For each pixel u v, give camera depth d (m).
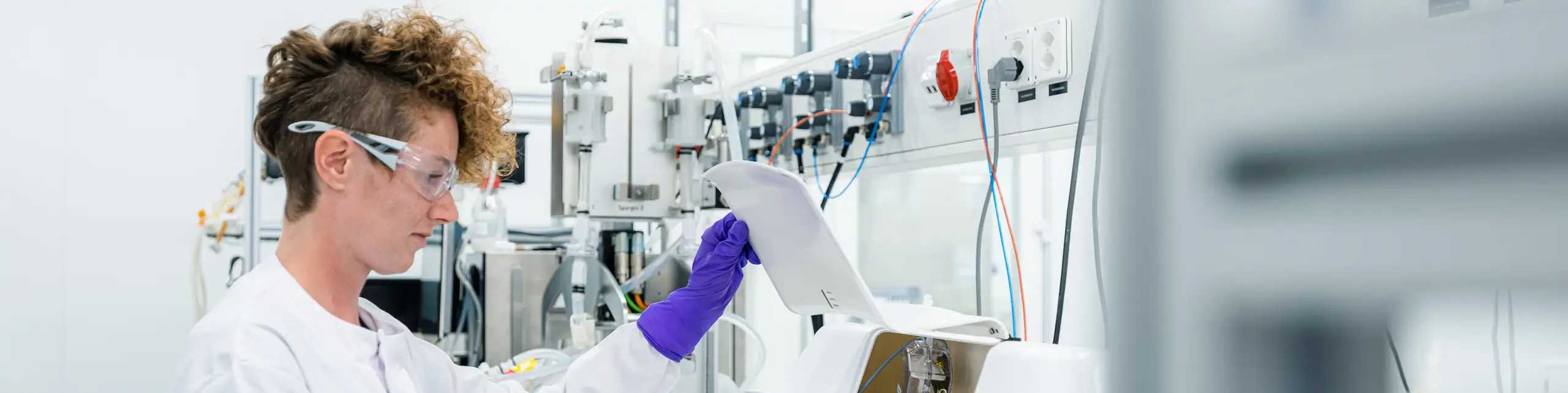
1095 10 1.29
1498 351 0.68
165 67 3.38
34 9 3.30
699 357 1.81
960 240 4.10
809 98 2.06
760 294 3.57
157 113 3.38
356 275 1.08
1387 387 0.34
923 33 1.72
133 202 3.35
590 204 2.16
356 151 1.00
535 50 3.49
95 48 3.33
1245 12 0.34
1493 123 0.31
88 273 3.32
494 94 1.21
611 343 1.33
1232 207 0.34
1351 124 0.33
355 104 1.01
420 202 1.04
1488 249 0.31
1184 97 0.35
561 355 2.16
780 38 3.66
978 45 1.57
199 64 3.41
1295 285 0.33
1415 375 0.68
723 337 2.45
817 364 1.43
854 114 1.83
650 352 1.31
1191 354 0.34
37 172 3.29
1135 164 0.35
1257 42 0.34
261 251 2.85
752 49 3.62
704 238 1.33
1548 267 0.31
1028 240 3.83
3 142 3.26
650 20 3.64
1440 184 0.32
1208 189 0.34
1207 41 0.34
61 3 3.32
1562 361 0.47
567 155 2.20
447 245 2.71
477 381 1.28
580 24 3.51
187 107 3.40
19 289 3.26
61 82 3.32
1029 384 1.15
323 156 0.99
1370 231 0.33
